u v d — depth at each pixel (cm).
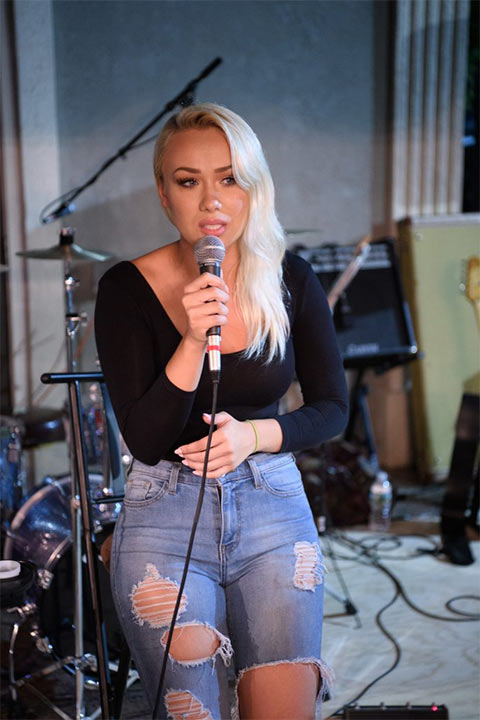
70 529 227
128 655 182
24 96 372
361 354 396
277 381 156
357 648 246
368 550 330
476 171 473
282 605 139
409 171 435
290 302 162
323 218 436
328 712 209
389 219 440
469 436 329
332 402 161
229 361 151
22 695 223
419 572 306
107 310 151
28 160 378
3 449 297
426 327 426
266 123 419
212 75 406
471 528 353
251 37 410
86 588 216
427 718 193
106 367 150
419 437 430
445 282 429
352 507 360
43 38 372
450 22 423
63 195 372
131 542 144
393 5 421
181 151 144
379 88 433
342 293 398
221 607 144
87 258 305
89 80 387
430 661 238
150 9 392
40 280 387
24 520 235
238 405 155
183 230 149
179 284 152
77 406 179
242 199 148
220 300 130
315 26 419
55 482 248
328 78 425
